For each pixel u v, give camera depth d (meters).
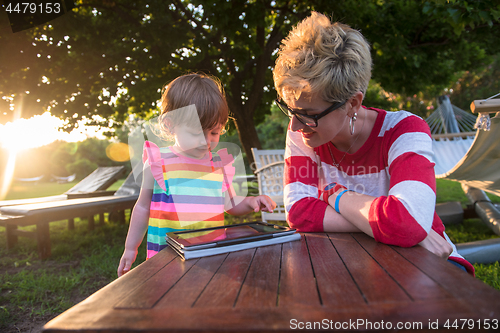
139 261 2.97
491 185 3.04
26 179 24.52
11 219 3.14
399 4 5.92
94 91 6.71
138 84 6.26
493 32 5.98
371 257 0.80
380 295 0.54
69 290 2.42
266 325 0.45
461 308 0.48
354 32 1.02
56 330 0.46
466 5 3.40
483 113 1.96
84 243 3.84
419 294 0.54
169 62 5.99
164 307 0.52
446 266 0.70
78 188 5.63
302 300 0.54
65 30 4.99
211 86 1.33
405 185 0.96
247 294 0.57
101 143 28.69
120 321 0.47
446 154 4.98
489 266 2.44
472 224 4.08
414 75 6.83
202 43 5.69
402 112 1.21
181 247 0.86
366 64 1.01
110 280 2.62
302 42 1.00
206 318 0.48
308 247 0.92
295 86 0.96
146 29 5.33
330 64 0.94
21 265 3.13
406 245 0.88
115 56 5.73
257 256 0.84
